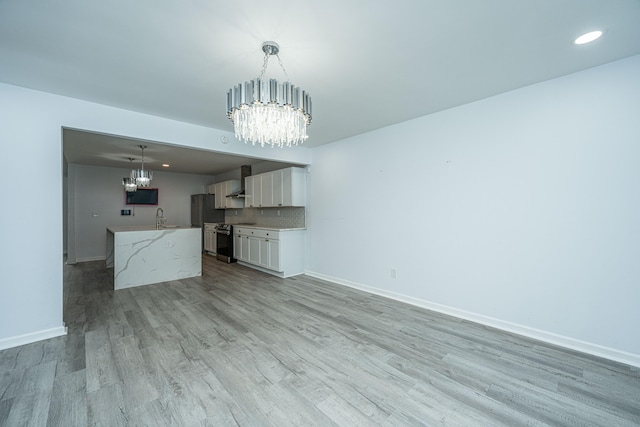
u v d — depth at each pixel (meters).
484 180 2.83
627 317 2.12
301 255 5.12
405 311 3.21
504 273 2.71
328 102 2.88
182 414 1.58
